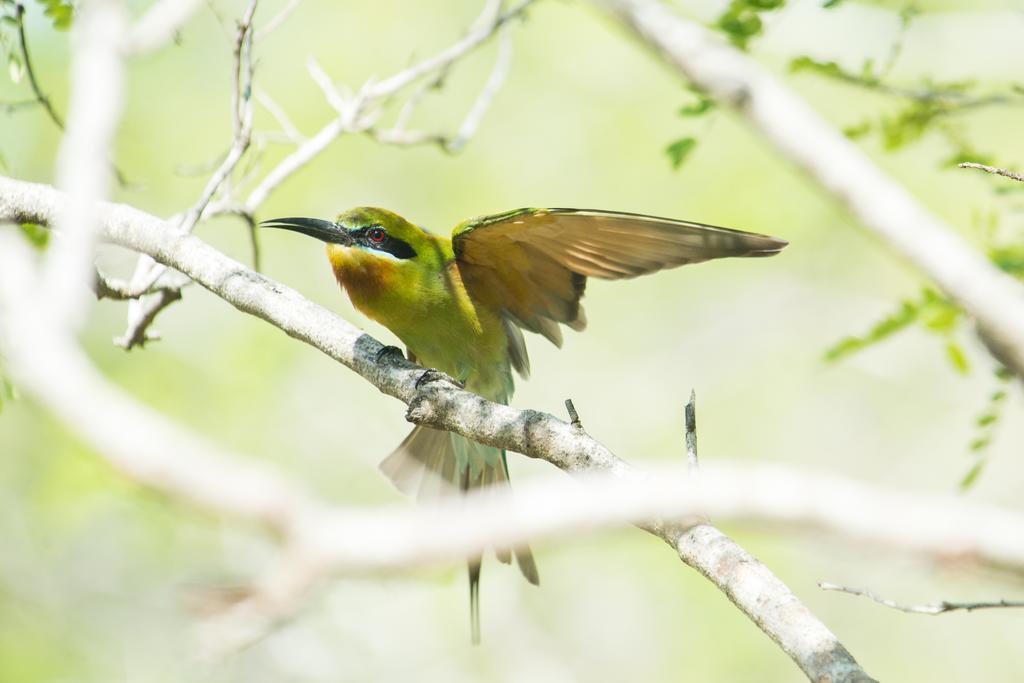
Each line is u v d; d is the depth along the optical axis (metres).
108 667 13.21
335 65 15.12
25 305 3.09
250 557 13.59
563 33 15.81
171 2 3.99
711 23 6.96
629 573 14.52
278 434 14.80
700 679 13.41
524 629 14.92
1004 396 7.36
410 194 15.95
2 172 8.35
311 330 7.21
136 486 2.62
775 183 15.12
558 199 15.78
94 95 3.73
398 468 8.82
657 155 15.56
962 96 7.48
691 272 16.77
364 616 14.68
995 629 13.41
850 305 16.58
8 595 13.30
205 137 14.81
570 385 16.73
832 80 7.56
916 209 3.60
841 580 13.55
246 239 15.17
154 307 8.16
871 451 15.95
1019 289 4.15
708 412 16.38
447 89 16.08
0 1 8.12
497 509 2.76
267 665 13.95
